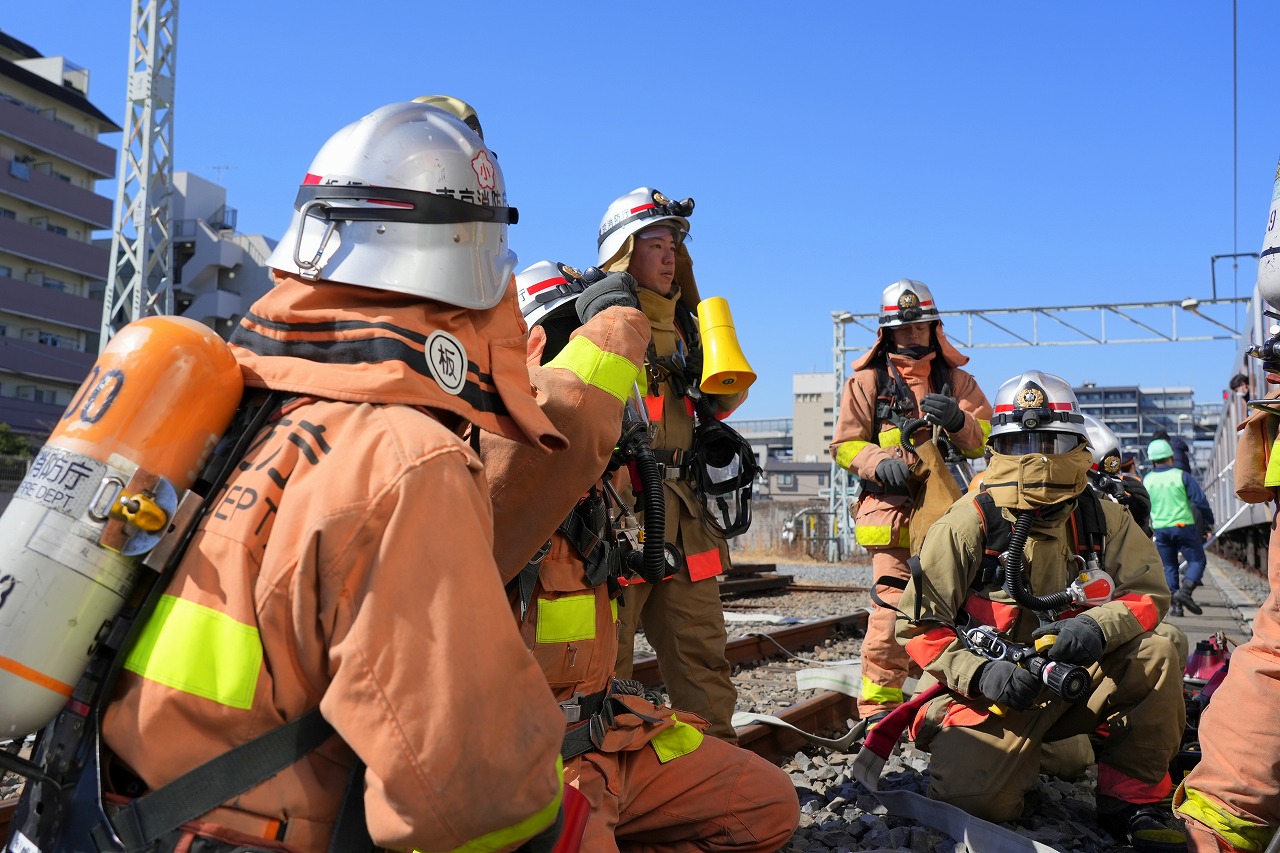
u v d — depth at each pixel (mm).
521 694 1603
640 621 4027
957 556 3992
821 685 6340
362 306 1773
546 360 3186
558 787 1647
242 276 64688
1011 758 3836
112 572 1558
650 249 3986
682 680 3908
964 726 3963
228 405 1705
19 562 1506
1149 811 3727
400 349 1706
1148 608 3875
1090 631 3664
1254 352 3312
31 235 51906
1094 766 4977
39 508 1525
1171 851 3658
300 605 1553
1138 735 3791
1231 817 3100
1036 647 3760
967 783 3865
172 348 1625
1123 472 6398
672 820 2746
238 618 1560
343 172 1800
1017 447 4020
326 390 1671
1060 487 3906
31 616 1496
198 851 1540
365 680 1510
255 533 1596
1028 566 4004
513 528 2297
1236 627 11031
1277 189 3016
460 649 1532
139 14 15773
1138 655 3807
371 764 1499
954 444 5344
